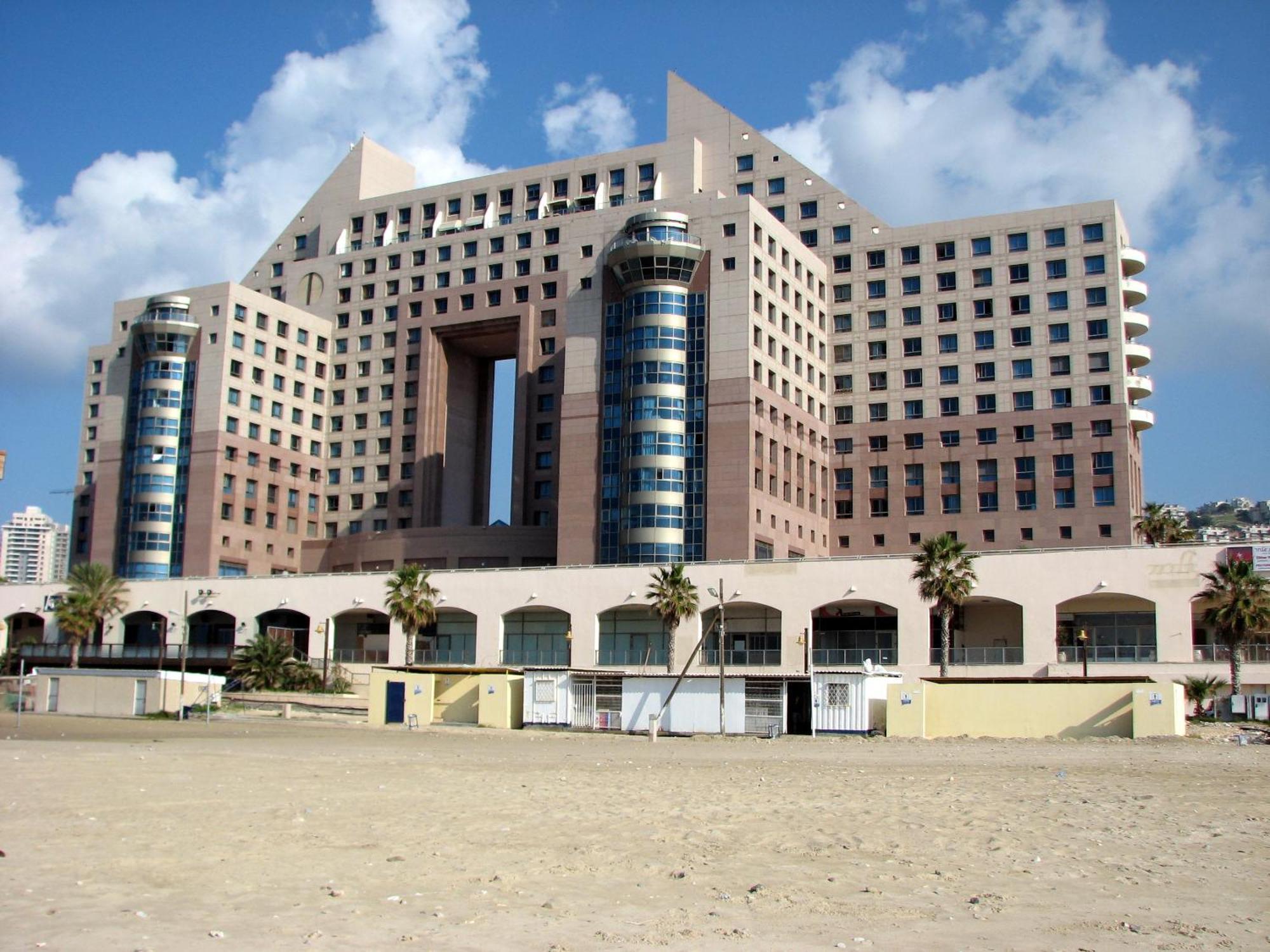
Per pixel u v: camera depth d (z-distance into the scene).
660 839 24.67
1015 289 130.12
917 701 61.91
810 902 18.66
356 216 156.00
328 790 34.06
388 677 78.38
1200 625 87.00
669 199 132.38
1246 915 17.84
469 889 19.56
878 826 26.69
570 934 16.72
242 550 136.50
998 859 22.44
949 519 127.50
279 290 159.62
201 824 26.47
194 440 136.75
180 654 114.31
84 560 151.38
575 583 98.56
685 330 117.69
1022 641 84.56
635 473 114.62
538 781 37.22
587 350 120.44
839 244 138.12
